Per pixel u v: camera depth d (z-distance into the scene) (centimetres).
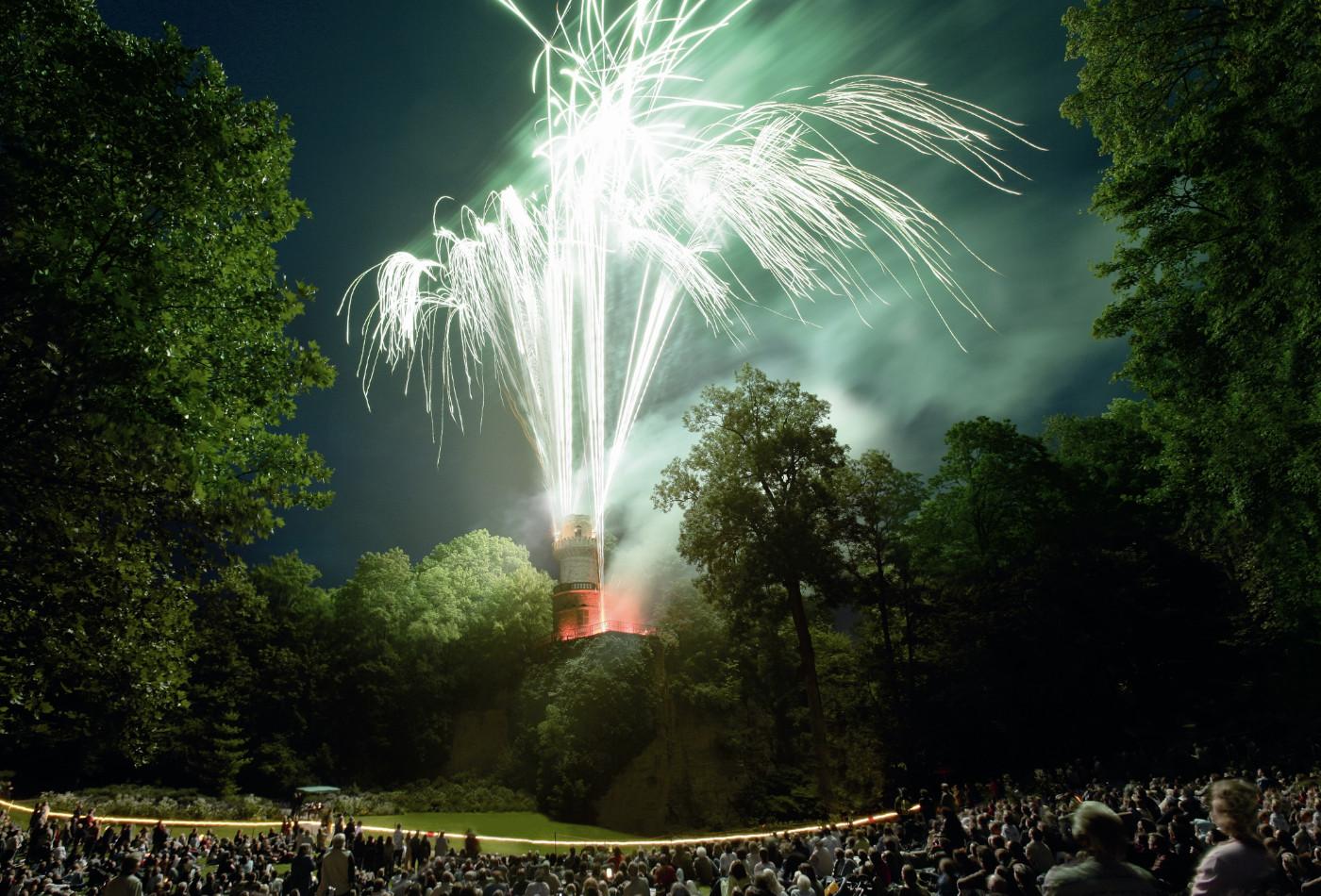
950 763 4778
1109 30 3022
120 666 1725
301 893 1820
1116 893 439
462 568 8925
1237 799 484
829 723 6131
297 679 7225
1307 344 2320
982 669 4747
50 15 1625
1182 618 4841
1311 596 3125
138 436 1227
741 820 5572
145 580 1612
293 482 1917
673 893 1359
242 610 2347
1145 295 3062
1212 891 467
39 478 1255
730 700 6444
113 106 1533
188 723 5934
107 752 5494
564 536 7625
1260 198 2291
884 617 5209
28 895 1617
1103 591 4725
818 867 1814
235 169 1903
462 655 8100
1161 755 4109
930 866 1880
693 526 4962
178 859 2423
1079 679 4622
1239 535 3619
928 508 5853
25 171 1444
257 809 5294
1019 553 5275
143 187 1598
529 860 2522
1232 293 2498
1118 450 5859
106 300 1248
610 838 5556
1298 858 877
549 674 7156
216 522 1492
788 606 4966
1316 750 3469
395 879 2350
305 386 2048
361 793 6669
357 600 8056
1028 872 1035
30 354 1137
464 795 6475
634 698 6444
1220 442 2767
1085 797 2511
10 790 4981
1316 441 2406
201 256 1841
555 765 6325
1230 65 2480
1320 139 2106
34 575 1343
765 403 5122
